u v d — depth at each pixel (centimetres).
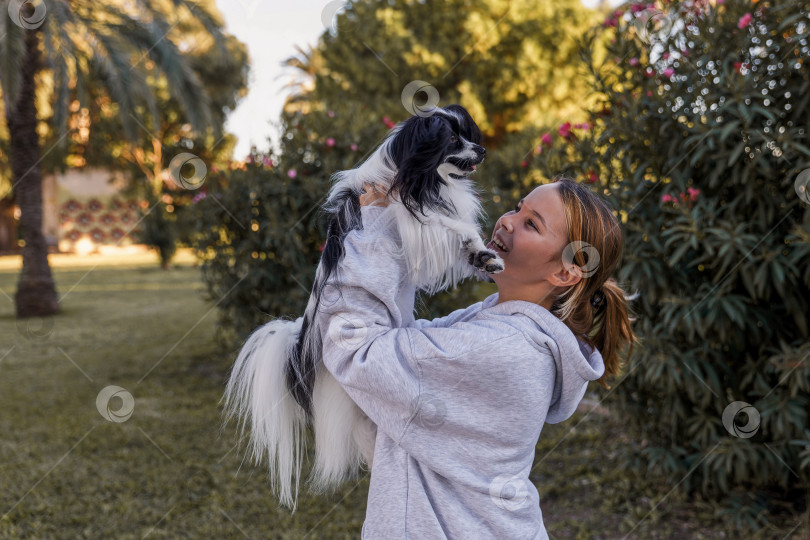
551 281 130
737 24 280
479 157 143
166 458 386
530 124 936
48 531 303
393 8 1380
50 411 488
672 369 277
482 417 115
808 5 258
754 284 263
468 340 115
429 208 130
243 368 140
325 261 126
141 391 537
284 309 484
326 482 137
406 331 118
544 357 120
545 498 332
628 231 292
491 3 1335
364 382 113
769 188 266
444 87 1386
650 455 314
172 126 1908
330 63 1413
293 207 472
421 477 117
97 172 2203
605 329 139
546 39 1330
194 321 871
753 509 287
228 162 534
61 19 764
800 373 256
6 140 1605
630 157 298
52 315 917
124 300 1079
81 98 884
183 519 311
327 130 502
